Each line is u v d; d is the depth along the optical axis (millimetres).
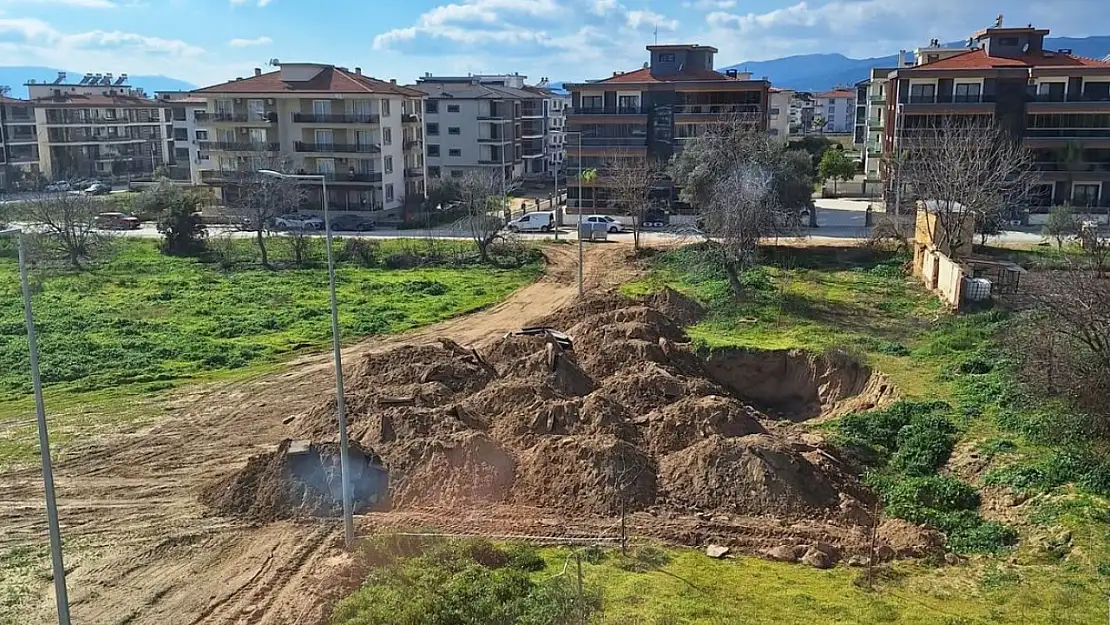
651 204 63312
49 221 55875
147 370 34688
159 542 20969
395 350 32656
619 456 23156
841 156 83250
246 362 36188
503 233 59844
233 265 55250
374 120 73000
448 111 90875
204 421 29281
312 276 52594
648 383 28656
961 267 39938
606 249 57812
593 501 22344
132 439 27641
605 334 34031
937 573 19266
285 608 18062
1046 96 64438
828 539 20828
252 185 60312
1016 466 23094
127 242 63156
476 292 48531
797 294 42969
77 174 99125
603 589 17969
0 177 93438
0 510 22734
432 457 23625
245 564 20000
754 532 21156
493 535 20969
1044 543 19562
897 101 67188
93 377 33750
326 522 21750
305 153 73938
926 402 28156
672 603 17375
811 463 23859
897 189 58312
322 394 31688
